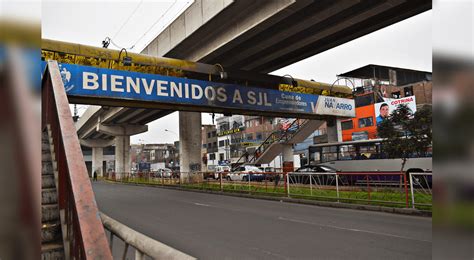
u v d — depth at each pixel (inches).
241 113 874.8
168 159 4015.8
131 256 226.7
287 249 262.7
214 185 900.6
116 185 1347.2
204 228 354.0
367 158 903.7
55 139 149.1
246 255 247.1
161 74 713.0
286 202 616.7
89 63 626.5
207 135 2886.3
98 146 2476.6
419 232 325.4
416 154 813.9
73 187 75.4
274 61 892.6
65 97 117.8
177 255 54.0
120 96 624.7
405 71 1697.8
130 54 655.1
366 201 512.4
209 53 753.0
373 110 1482.5
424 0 586.2
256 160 1395.2
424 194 447.2
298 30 671.8
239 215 447.2
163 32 850.1
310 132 1230.3
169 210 502.9
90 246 63.6
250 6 617.3
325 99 1003.3
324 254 247.3
